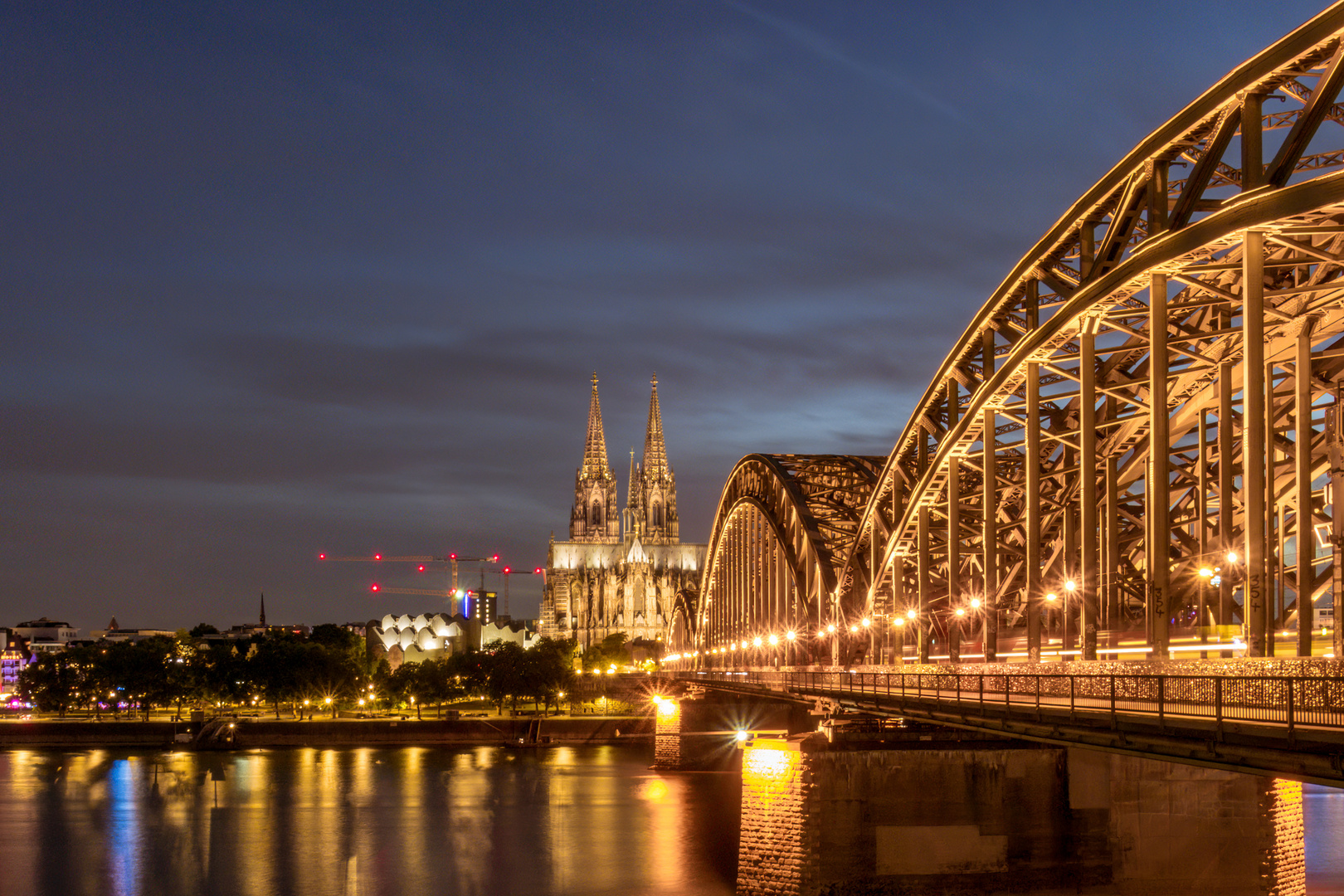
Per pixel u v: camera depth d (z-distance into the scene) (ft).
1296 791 232.32
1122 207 171.01
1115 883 229.45
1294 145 134.31
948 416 246.47
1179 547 217.15
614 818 393.09
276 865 315.58
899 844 232.73
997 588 229.86
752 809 243.40
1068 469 222.89
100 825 379.96
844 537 374.02
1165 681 129.80
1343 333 155.33
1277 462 192.03
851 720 241.35
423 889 286.05
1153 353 156.25
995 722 156.97
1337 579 143.02
